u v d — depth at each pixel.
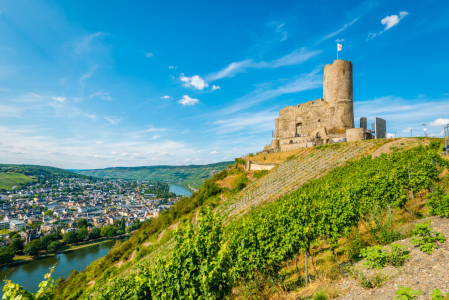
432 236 8.31
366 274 7.88
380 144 39.97
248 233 11.63
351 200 12.73
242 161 69.38
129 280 12.20
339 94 56.94
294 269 12.03
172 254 8.27
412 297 5.61
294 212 11.64
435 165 19.03
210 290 7.75
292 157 52.09
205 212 9.52
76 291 46.75
